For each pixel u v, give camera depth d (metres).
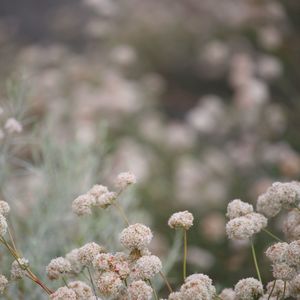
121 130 2.70
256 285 0.78
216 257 2.01
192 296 0.75
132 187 1.26
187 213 0.81
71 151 1.38
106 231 1.17
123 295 0.78
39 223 1.23
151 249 1.67
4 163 1.20
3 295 0.98
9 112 1.24
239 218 0.80
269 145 2.58
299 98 2.88
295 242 0.77
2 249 1.06
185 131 2.76
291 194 0.81
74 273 0.84
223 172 2.48
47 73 2.71
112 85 2.74
